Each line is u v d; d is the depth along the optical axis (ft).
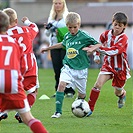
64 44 93.40
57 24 114.52
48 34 116.67
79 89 91.25
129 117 88.74
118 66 91.25
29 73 82.28
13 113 92.48
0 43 65.10
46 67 262.47
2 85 63.67
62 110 96.27
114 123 82.48
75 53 90.02
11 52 64.69
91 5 364.99
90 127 78.79
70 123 82.17
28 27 84.64
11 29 82.79
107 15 326.85
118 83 93.40
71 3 390.63
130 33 302.25
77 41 90.22
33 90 82.79
